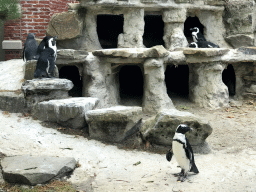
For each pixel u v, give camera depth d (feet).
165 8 29.40
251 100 29.17
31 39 26.35
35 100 21.38
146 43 34.30
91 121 19.12
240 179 14.76
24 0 33.47
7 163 14.58
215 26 32.09
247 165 16.47
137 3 28.12
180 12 29.35
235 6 31.42
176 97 30.42
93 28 29.32
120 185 14.08
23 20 33.96
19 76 25.38
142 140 19.19
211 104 27.25
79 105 19.61
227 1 31.42
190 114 18.60
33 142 17.83
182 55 26.40
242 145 19.61
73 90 30.12
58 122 20.38
